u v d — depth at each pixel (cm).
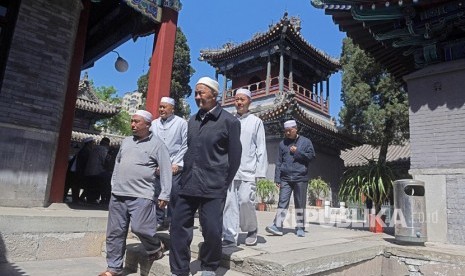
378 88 1447
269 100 1948
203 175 325
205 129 337
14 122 555
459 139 589
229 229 409
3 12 584
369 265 493
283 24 1883
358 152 2152
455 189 578
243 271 354
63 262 455
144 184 383
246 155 430
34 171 568
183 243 328
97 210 627
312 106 2098
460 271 473
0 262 430
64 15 627
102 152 845
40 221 464
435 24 617
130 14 813
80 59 680
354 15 646
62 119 637
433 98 631
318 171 1756
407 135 1394
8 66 558
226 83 2352
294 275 331
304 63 2158
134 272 412
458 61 618
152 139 397
